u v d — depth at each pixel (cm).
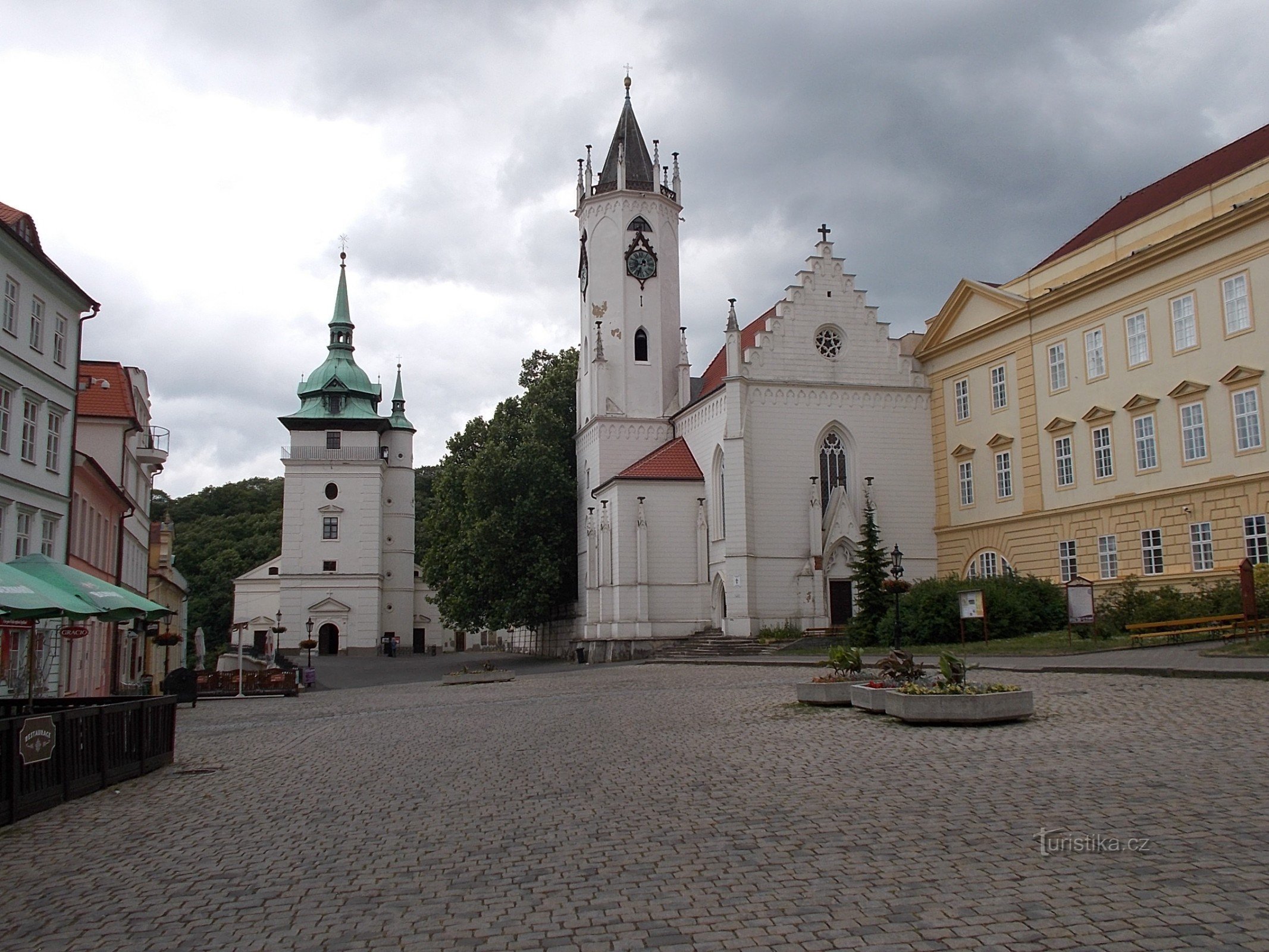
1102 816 1180
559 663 7144
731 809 1366
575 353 8788
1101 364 5141
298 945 904
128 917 1015
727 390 6278
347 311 11744
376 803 1571
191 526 14625
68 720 1733
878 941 833
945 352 6400
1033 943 810
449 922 945
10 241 3322
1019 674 3012
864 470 6444
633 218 7506
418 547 12488
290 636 10875
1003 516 5838
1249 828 1084
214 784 1877
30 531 3644
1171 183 5303
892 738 1900
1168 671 2575
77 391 4028
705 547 6681
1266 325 4244
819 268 6512
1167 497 4712
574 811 1413
